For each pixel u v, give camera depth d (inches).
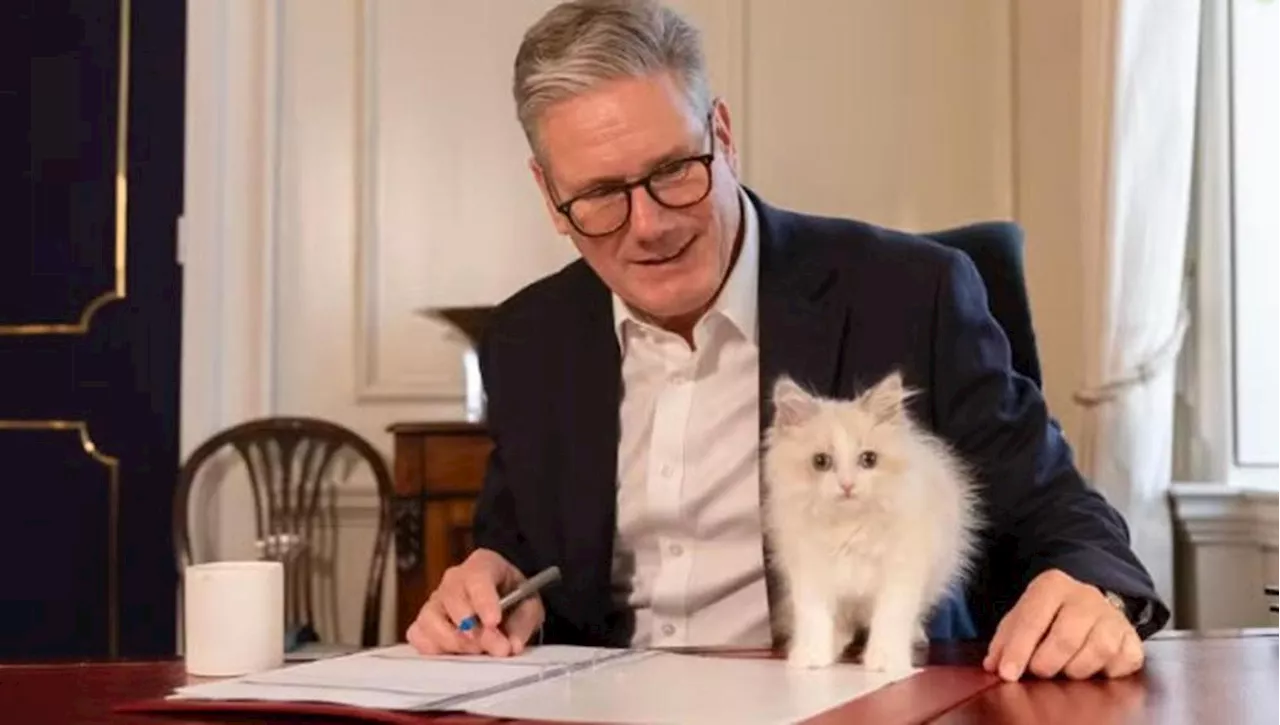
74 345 122.2
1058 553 49.4
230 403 120.1
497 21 121.6
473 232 121.3
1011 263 63.9
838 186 118.6
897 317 56.1
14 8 123.6
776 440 46.1
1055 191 114.1
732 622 58.2
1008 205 115.4
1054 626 42.6
